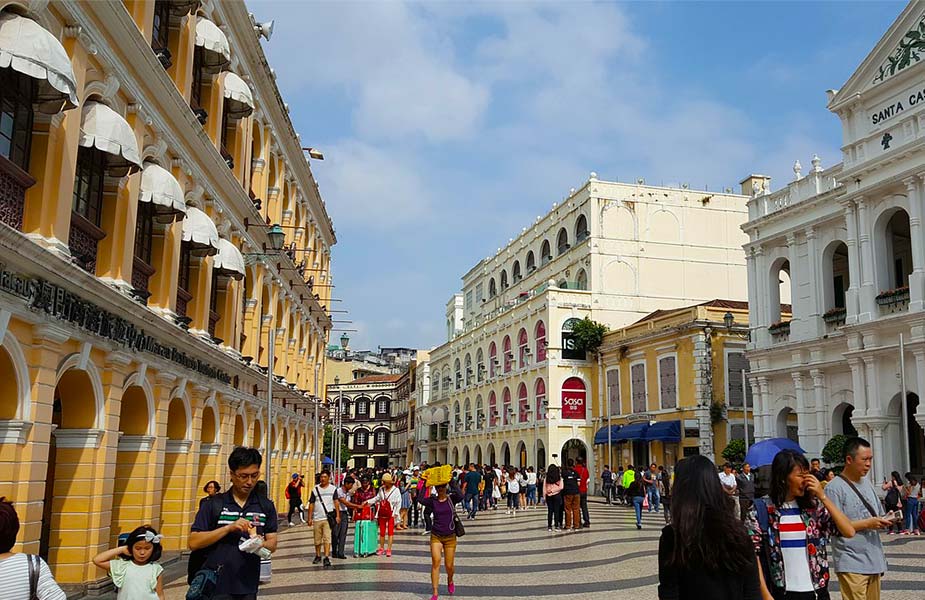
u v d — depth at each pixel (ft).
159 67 49.21
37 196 37.55
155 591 22.39
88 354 42.75
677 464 14.78
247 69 79.00
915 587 40.09
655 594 39.99
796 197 104.06
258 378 84.74
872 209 90.12
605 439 149.69
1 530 17.19
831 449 85.76
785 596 19.04
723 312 130.11
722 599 13.48
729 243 176.96
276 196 96.99
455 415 226.17
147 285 54.60
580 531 75.56
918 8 84.12
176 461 62.28
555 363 161.79
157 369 53.93
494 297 229.45
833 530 21.94
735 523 13.82
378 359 458.91
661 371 138.10
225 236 71.92
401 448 312.91
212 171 65.41
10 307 34.09
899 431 86.17
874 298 88.53
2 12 33.83
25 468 36.55
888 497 70.33
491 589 42.78
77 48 40.01
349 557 59.67
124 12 43.32
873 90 88.99
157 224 55.98
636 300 169.07
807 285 101.40
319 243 140.05
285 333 103.24
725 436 125.70
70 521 44.09
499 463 187.21
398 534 80.28
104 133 41.52
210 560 19.90
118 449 53.16
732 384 127.75
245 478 20.45
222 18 68.80
